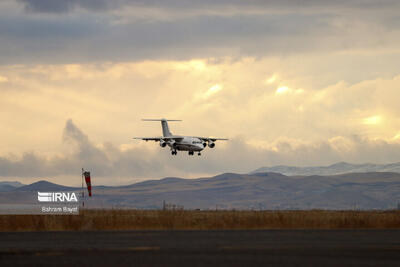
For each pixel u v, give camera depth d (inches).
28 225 4079.7
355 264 2116.1
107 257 2314.2
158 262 2174.0
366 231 3599.9
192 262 2169.0
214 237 3147.1
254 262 2164.1
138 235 3314.5
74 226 3978.8
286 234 3346.5
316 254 2379.4
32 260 2245.3
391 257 2297.0
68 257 2322.8
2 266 2107.5
